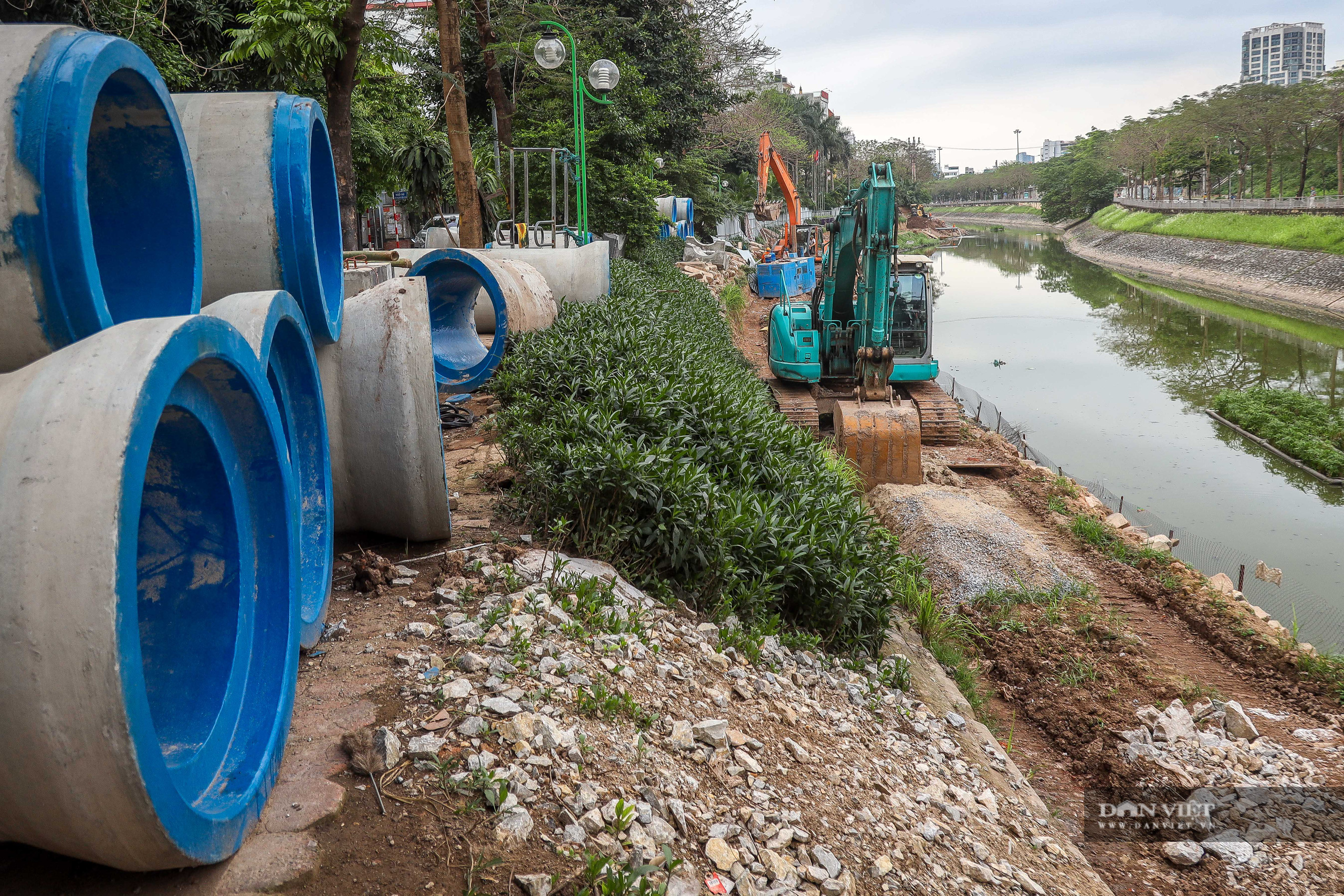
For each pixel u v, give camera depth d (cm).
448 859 308
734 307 3089
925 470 1514
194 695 321
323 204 642
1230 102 7350
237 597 337
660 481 651
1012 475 1564
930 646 883
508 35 2236
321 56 1374
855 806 455
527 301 1160
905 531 1182
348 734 357
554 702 404
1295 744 770
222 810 289
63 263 311
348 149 1457
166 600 326
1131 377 3052
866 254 1410
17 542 238
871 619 746
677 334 1305
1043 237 11106
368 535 630
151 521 326
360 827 316
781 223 6800
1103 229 9219
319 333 565
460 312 1220
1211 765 725
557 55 1744
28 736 238
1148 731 777
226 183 535
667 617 575
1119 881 596
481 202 2047
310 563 470
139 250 406
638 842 338
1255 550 1584
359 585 520
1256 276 5209
